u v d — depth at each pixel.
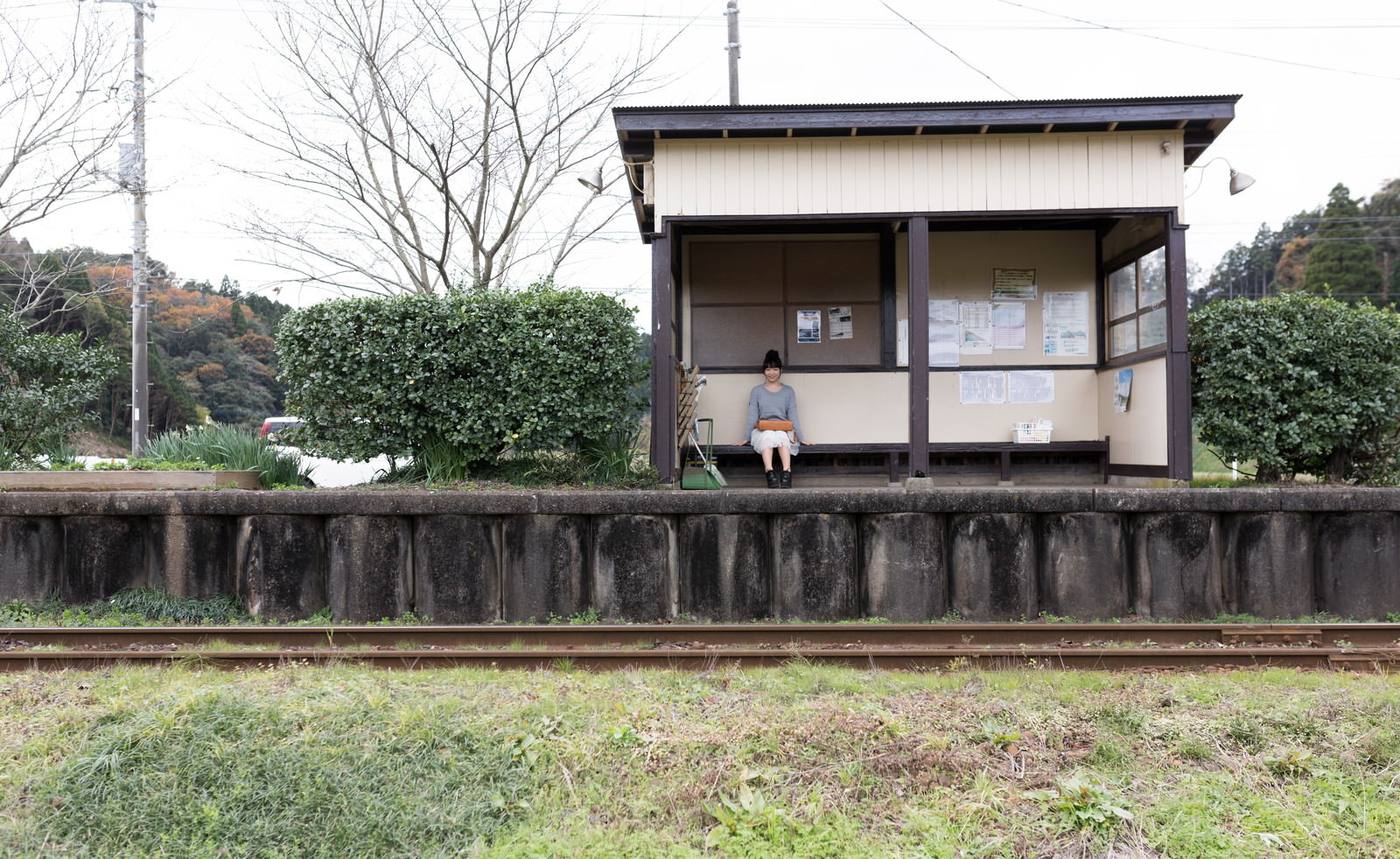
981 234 10.68
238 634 6.52
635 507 7.23
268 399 33.34
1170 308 8.66
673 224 9.09
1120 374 9.93
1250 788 3.88
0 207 10.62
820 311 10.69
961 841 3.52
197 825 3.60
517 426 8.48
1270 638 6.42
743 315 10.70
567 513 7.28
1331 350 8.48
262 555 7.37
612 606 7.26
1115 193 8.75
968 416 10.62
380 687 5.07
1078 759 4.17
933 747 4.15
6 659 5.86
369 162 12.80
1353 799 3.75
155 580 7.55
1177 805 3.72
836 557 7.24
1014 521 7.23
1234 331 8.54
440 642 6.52
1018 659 5.95
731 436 10.60
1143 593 7.30
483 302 8.51
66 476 8.15
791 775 3.99
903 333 10.57
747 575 7.26
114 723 4.51
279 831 3.56
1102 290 10.60
